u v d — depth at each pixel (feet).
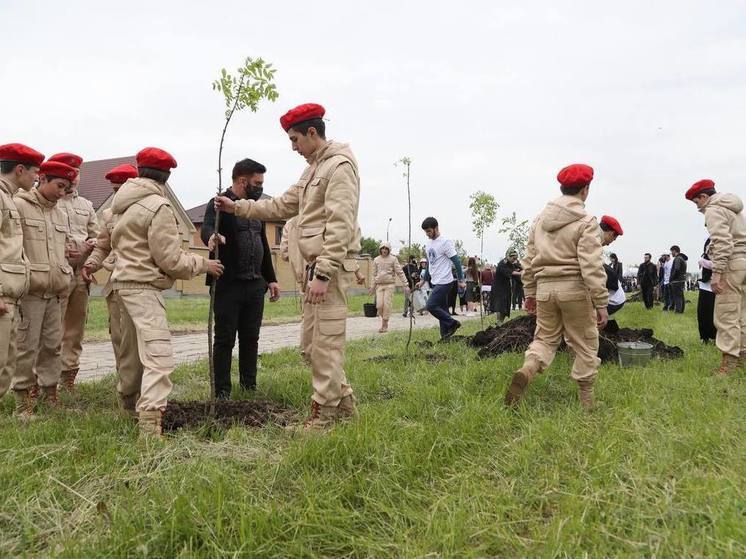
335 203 13.26
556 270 15.75
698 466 10.89
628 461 10.83
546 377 19.29
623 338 26.53
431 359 25.44
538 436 12.35
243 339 18.99
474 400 15.52
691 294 111.75
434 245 32.19
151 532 8.28
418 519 9.04
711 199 22.22
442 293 32.09
